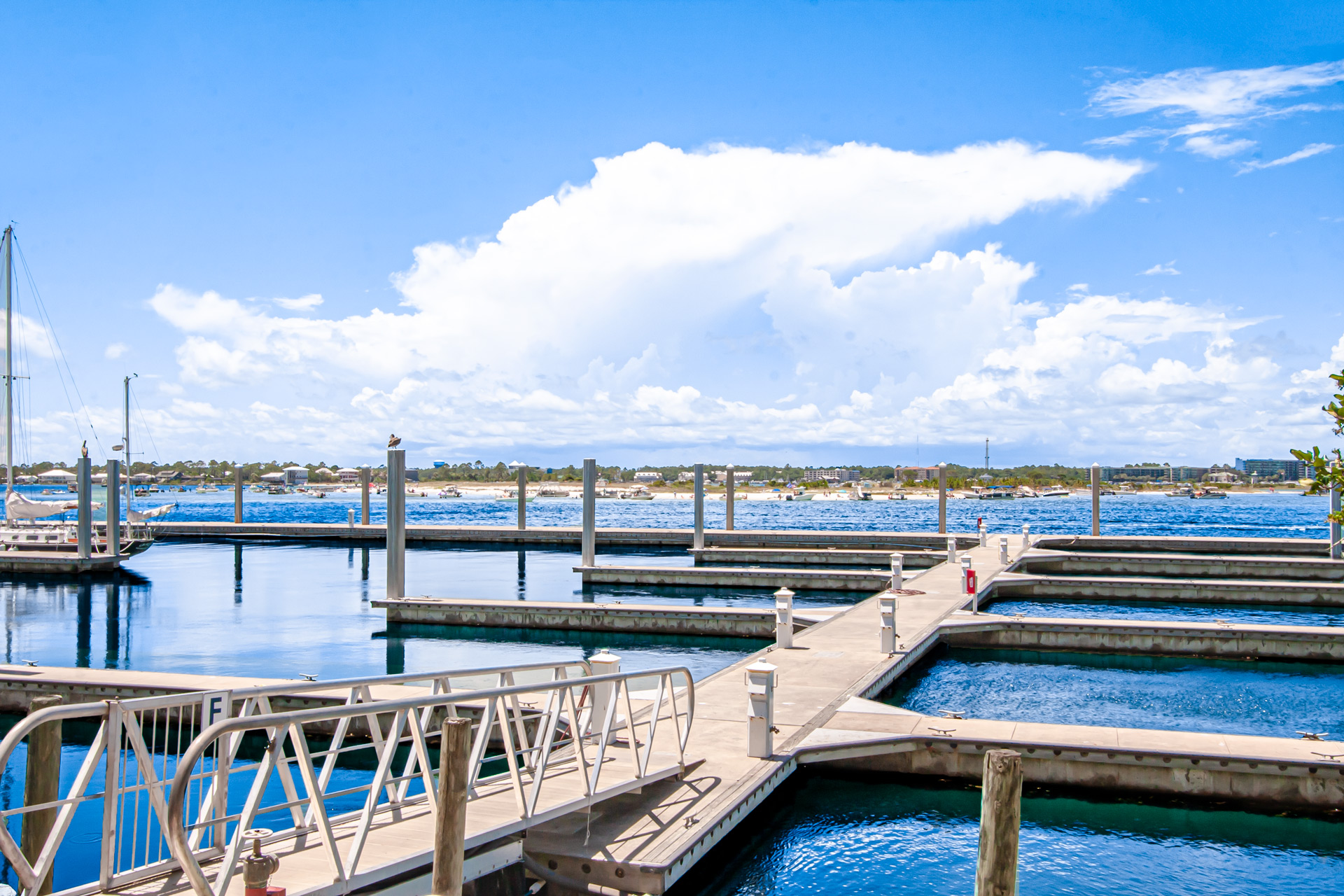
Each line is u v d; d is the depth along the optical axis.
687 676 10.48
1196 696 17.27
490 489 192.12
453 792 6.10
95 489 63.94
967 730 12.20
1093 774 11.44
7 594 31.86
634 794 9.74
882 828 10.88
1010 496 174.25
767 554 38.97
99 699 15.08
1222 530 68.44
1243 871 9.71
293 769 13.34
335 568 39.78
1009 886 5.98
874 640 18.66
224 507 114.50
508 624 24.44
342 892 6.52
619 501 163.12
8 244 43.12
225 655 21.14
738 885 9.46
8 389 43.16
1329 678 18.83
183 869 5.54
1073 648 20.95
